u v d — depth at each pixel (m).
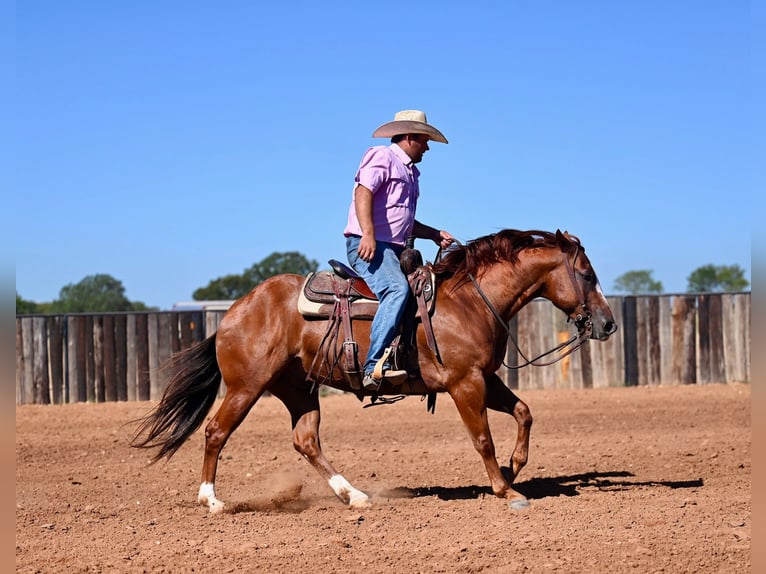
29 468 11.25
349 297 8.32
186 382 8.63
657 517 7.56
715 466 10.28
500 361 8.45
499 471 8.21
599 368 19.91
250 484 10.02
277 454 12.18
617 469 10.29
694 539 6.86
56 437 14.15
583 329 8.47
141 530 7.62
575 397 18.19
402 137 8.50
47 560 6.68
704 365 19.83
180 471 10.95
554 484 9.47
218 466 11.27
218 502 8.41
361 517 7.87
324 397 19.94
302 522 7.78
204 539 7.22
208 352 8.72
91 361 19.23
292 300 8.47
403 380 8.07
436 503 8.48
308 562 6.50
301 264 49.88
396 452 12.04
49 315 19.17
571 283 8.35
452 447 12.38
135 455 12.33
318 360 8.33
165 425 8.67
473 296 8.29
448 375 8.12
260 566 6.43
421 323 8.15
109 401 19.20
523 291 8.46
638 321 19.91
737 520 7.41
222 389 19.25
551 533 7.11
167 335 19.31
